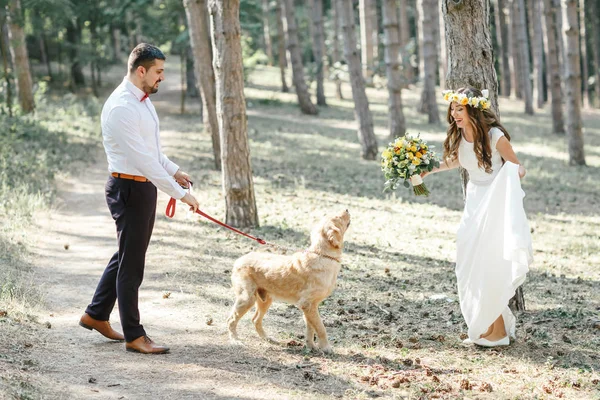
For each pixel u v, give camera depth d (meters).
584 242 11.21
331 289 5.45
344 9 19.38
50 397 4.32
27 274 7.62
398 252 9.83
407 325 6.52
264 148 20.42
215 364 5.19
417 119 29.56
